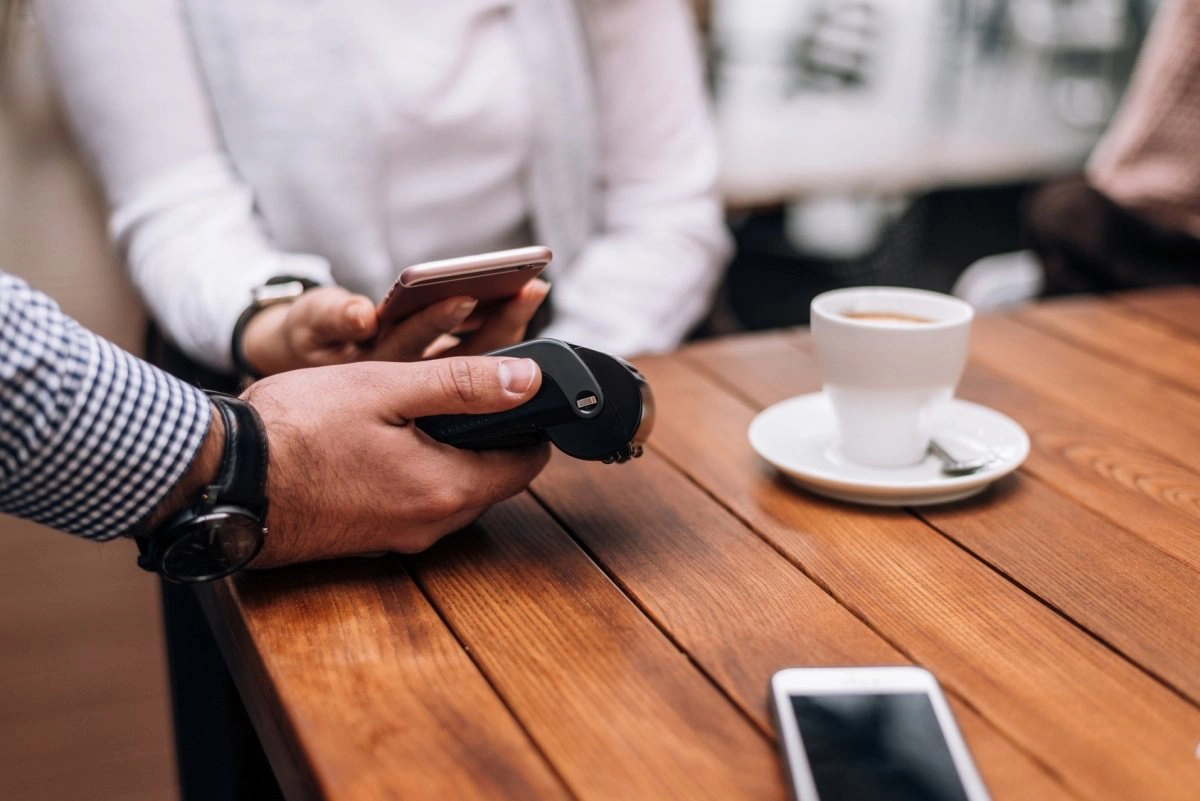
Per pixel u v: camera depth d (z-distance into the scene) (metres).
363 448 0.66
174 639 1.08
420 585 0.67
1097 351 1.08
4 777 1.45
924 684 0.52
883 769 0.46
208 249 1.17
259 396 0.67
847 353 0.75
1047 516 0.73
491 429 0.69
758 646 0.58
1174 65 1.71
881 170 2.63
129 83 1.21
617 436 0.69
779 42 2.71
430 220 1.39
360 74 1.29
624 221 1.48
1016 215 2.99
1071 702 0.53
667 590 0.65
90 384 0.60
